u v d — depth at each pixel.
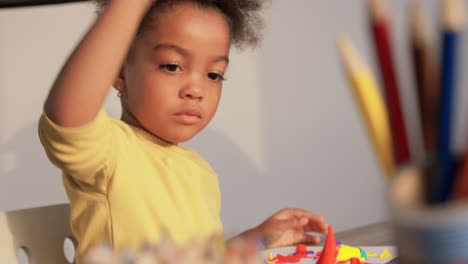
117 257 0.30
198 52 0.74
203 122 0.77
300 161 1.60
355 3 1.59
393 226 0.27
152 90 0.74
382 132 0.28
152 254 0.30
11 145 1.52
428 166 0.26
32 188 1.52
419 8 0.26
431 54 0.27
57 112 0.51
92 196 0.69
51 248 0.72
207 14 0.76
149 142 0.79
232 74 1.56
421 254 0.26
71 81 0.51
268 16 1.57
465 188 0.25
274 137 1.59
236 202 1.58
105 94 0.52
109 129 0.67
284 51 1.58
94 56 0.51
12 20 1.51
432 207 0.26
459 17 0.24
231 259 0.30
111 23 0.51
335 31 1.59
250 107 1.57
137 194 0.72
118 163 0.69
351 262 0.65
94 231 0.70
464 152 0.26
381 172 0.29
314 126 1.60
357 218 1.62
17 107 1.52
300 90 1.59
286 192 1.60
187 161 0.85
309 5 1.59
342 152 1.61
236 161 1.57
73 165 0.58
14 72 1.51
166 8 0.75
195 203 0.81
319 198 1.61
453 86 0.25
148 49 0.74
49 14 1.50
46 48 1.51
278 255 0.72
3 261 0.67
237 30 0.92
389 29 0.27
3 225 0.69
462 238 0.25
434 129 0.26
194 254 0.30
